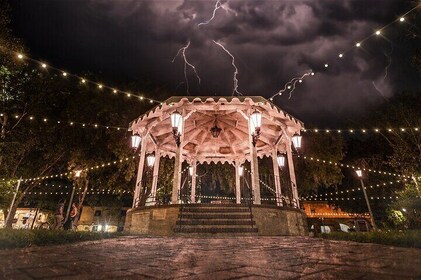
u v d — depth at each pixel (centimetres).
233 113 1389
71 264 279
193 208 959
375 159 2634
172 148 1755
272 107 1204
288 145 1335
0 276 220
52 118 1878
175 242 575
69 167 1994
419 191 1377
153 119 1342
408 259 296
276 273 235
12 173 1838
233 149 1800
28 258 312
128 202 4016
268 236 845
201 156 1903
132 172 1948
